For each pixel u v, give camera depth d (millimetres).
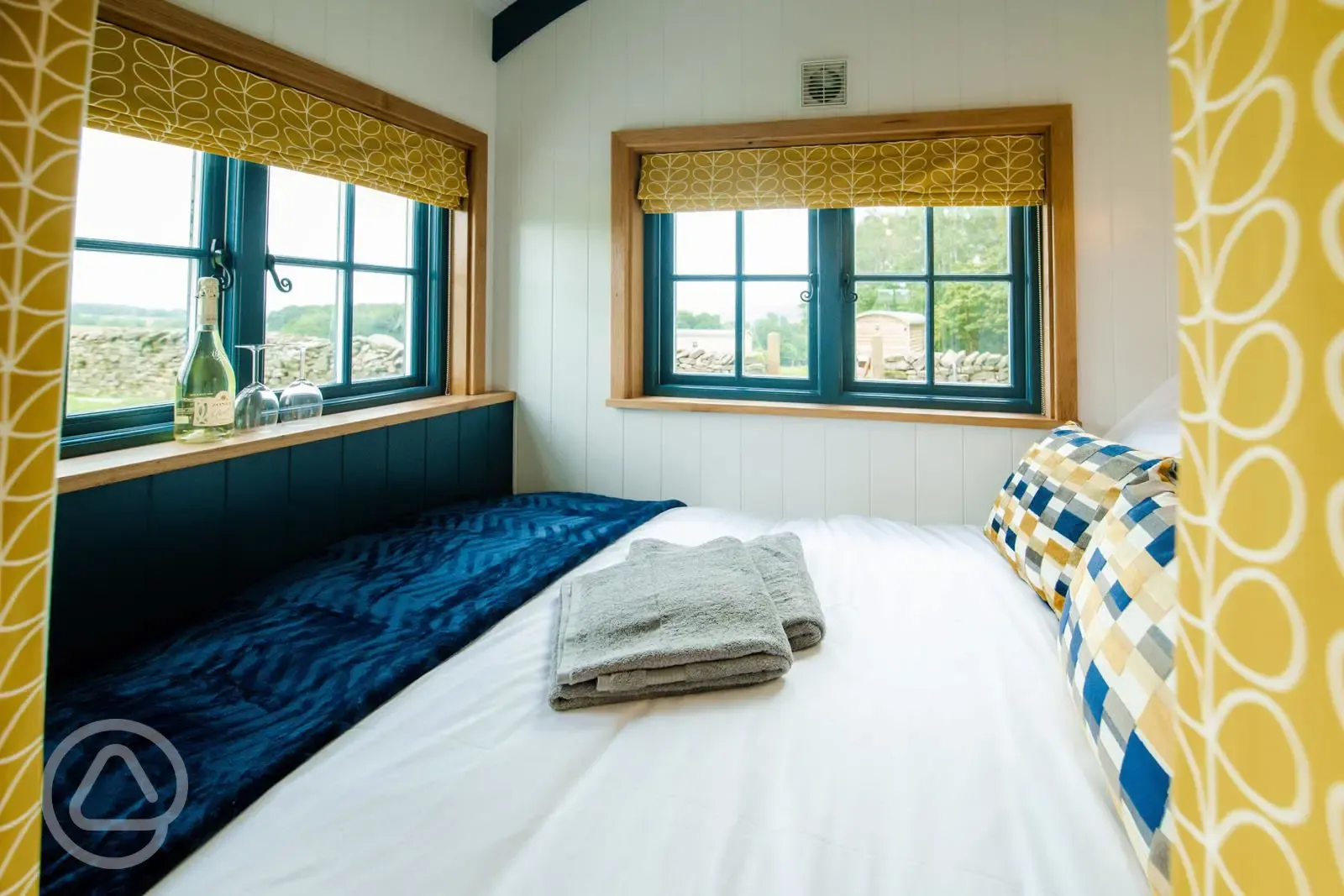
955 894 633
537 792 792
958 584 1448
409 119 2186
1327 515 237
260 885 657
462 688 1039
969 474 2258
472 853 694
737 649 1027
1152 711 685
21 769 338
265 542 1676
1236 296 274
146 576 1406
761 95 2354
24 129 329
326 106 1902
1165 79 2061
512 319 2674
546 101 2580
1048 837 702
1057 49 2125
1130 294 2092
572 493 2461
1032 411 2268
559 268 2607
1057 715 932
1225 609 280
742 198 2395
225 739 884
